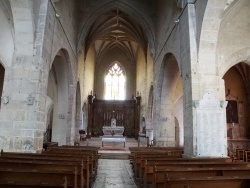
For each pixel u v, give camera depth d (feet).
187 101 31.68
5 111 28.27
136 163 26.35
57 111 52.16
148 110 70.44
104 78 107.04
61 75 51.70
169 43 44.57
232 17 35.35
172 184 12.23
